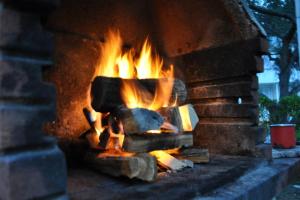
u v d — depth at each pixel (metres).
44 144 0.88
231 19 2.06
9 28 0.80
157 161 1.76
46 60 0.90
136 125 1.59
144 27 2.43
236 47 2.13
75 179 1.55
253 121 2.12
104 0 2.08
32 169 0.83
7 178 0.78
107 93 1.72
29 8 0.85
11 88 0.80
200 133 2.40
